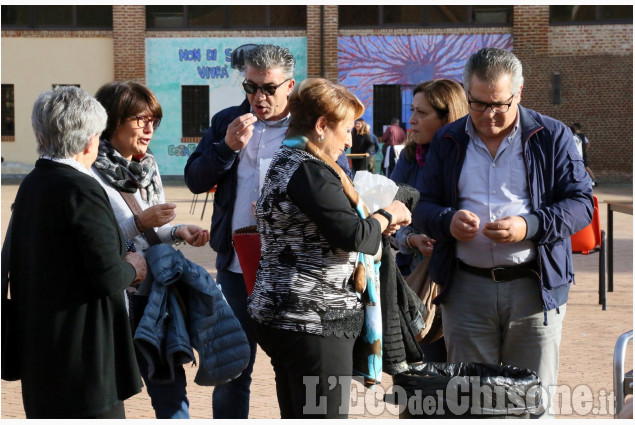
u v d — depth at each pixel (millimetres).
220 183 4734
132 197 4172
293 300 3326
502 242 3928
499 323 4141
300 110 3396
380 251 3570
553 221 3910
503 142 4051
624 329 7801
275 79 4598
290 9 29734
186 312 4082
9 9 30250
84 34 30234
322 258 3342
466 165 4137
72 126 3393
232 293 4715
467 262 4137
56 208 3330
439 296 4238
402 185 3855
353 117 3445
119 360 3477
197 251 12891
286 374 3539
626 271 11203
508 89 3902
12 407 5449
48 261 3332
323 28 29328
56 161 3404
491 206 4059
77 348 3344
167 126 30234
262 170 4609
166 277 4000
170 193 24531
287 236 3357
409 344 3770
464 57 29438
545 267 4016
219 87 30062
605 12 29203
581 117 29484
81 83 30391
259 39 29797
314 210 3246
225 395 4734
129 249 4070
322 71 29469
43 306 3334
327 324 3338
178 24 30000
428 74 29578
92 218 3328
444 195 4246
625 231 15430
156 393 4152
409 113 29719
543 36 29109
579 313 8555
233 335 4070
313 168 3303
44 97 3436
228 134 4516
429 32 29469
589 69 29266
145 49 29984
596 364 6512
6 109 30672
